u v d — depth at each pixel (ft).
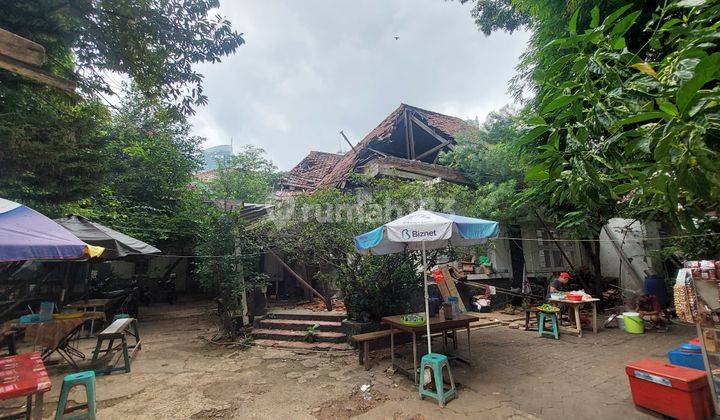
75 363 19.39
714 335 11.55
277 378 16.96
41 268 29.37
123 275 47.42
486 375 16.31
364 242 17.38
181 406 14.02
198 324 31.91
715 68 3.89
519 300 33.60
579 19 11.66
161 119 22.35
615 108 5.37
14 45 6.63
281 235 25.64
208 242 26.04
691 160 4.52
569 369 16.74
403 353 20.22
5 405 14.12
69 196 18.39
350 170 28.73
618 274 37.42
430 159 38.58
